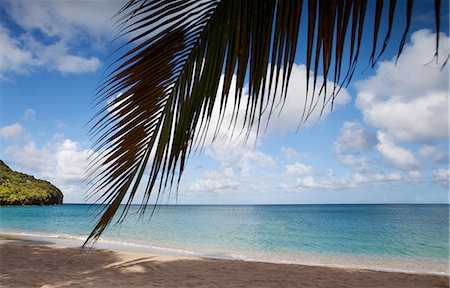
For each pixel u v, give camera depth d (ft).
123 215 3.63
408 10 1.84
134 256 33.94
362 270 30.86
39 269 26.30
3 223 110.83
